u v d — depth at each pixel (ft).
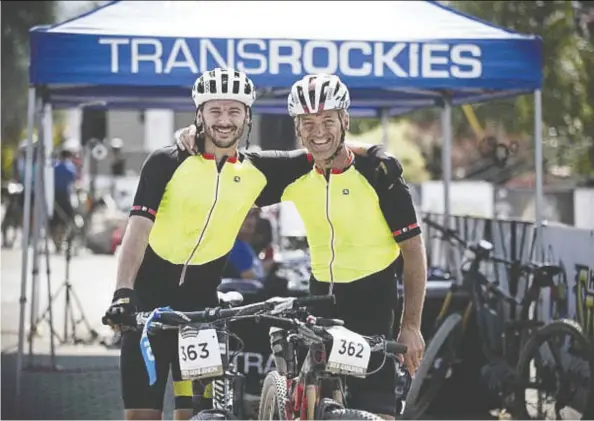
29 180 53.57
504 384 46.73
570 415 44.45
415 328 30.63
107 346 69.10
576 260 48.67
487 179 128.67
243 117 30.48
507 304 53.06
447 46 49.62
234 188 31.12
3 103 139.85
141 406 31.48
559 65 84.89
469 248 50.93
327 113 29.94
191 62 48.47
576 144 97.60
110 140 199.21
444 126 68.90
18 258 123.54
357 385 31.78
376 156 31.42
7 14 124.26
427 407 48.39
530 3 82.33
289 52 48.91
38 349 68.03
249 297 48.21
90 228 135.44
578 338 41.50
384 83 49.26
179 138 31.12
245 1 53.47
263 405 31.40
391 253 31.96
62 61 48.26
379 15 52.70
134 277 29.35
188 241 31.22
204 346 26.91
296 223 81.05
